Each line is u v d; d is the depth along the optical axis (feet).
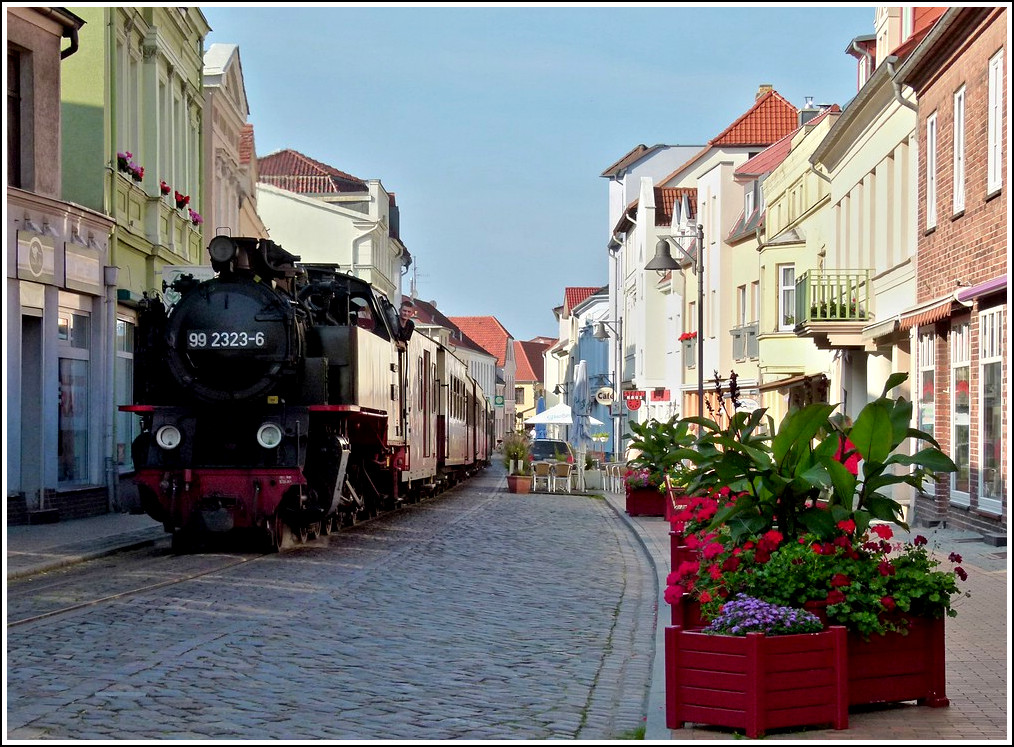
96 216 80.48
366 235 231.09
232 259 62.03
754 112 204.44
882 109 90.02
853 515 27.99
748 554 27.37
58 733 24.00
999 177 62.23
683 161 241.76
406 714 26.50
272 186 231.71
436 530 76.18
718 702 24.59
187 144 110.63
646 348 199.52
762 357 118.42
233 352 61.36
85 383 81.30
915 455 29.01
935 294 74.95
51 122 74.79
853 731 24.56
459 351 394.32
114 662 31.17
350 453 69.41
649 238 200.95
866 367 99.09
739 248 149.79
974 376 67.00
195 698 27.22
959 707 26.76
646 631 39.22
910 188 85.51
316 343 64.49
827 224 112.06
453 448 127.65
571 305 377.91
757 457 28.48
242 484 60.08
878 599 25.98
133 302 88.69
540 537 73.77
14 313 71.56
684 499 45.96
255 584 47.26
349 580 49.19
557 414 165.27
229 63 126.11
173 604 41.37
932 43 70.85
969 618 38.42
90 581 47.70
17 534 66.13
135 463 61.93
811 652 24.68
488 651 34.65
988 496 64.80
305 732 24.59
